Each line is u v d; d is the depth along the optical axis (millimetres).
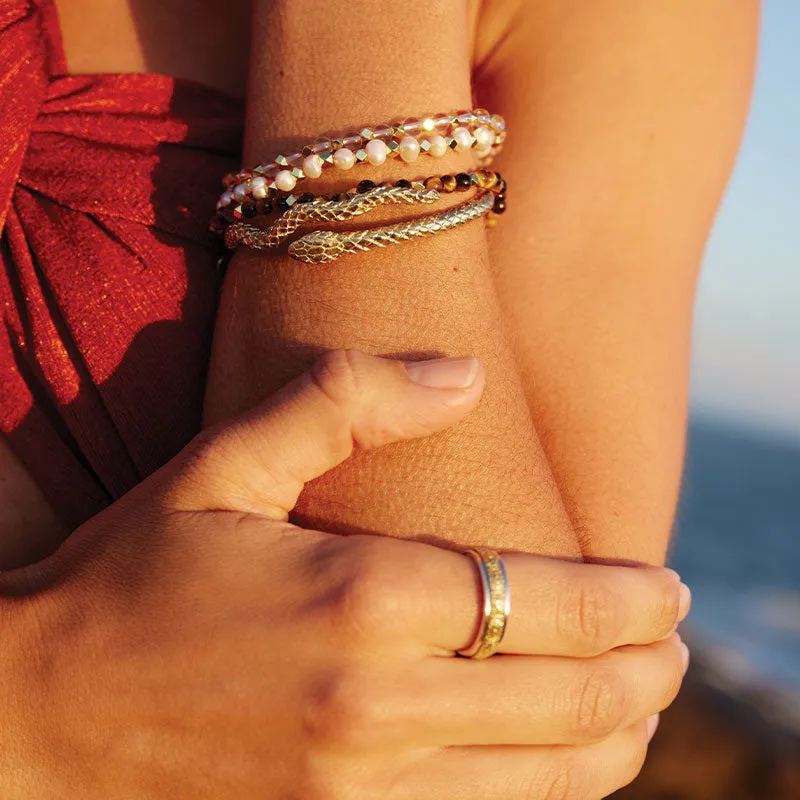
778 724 2385
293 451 242
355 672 230
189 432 281
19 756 243
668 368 301
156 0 306
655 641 260
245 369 263
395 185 255
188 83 300
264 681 232
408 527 246
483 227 274
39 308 279
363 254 255
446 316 256
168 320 281
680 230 307
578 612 239
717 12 310
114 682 238
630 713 252
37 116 287
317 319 255
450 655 238
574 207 300
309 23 265
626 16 303
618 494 285
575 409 290
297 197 259
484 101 311
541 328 294
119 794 242
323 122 259
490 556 238
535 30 305
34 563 266
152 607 238
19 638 245
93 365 278
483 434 252
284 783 234
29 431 281
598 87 302
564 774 246
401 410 242
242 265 268
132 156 288
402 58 262
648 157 303
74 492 282
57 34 295
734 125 315
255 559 237
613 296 297
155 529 244
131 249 282
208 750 236
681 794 2076
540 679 239
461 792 239
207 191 290
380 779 236
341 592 230
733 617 4051
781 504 7879
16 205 284
